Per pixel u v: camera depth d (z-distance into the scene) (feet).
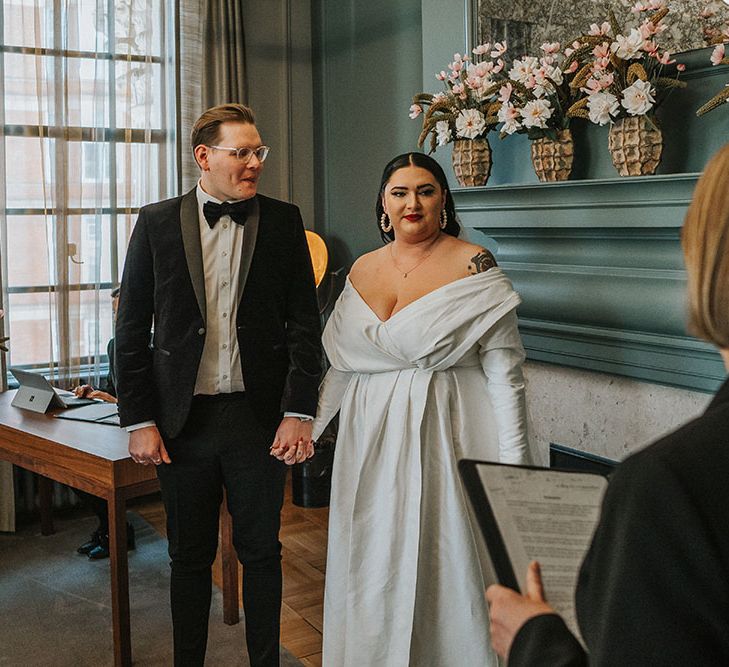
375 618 8.27
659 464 2.80
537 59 10.52
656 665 2.68
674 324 9.09
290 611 11.57
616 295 9.66
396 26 15.61
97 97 15.42
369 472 8.38
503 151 11.49
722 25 9.12
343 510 8.70
